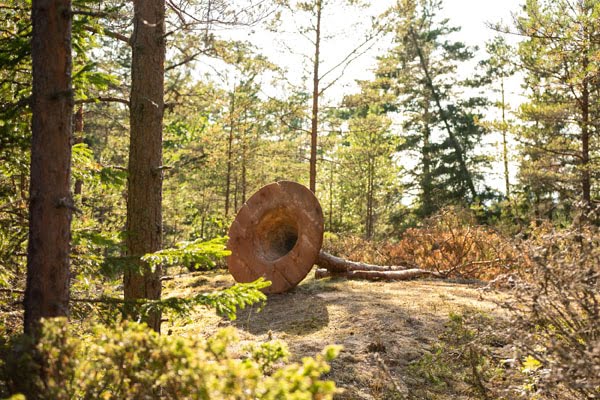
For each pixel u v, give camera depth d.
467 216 17.44
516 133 21.09
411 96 36.56
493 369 6.01
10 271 5.47
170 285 13.53
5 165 5.46
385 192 31.17
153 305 4.82
